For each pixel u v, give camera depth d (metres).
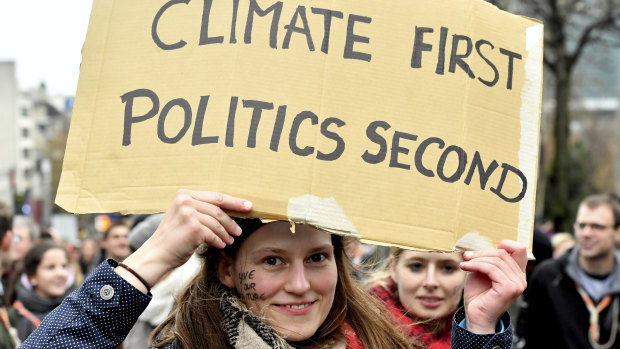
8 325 3.89
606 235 4.57
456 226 1.90
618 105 27.62
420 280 3.04
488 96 2.01
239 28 1.89
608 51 20.16
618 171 27.45
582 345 4.59
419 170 1.89
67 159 1.91
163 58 1.92
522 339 4.83
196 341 1.91
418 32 1.97
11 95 39.59
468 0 2.04
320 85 1.87
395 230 1.85
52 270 4.95
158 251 1.73
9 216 3.98
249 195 1.78
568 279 4.68
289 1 1.91
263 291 1.93
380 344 2.19
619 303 4.60
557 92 19.48
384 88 1.91
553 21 17.27
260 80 1.85
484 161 1.97
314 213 1.79
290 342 2.00
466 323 1.98
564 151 19.75
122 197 1.85
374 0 1.96
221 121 1.83
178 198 1.75
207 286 2.01
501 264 1.91
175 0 1.95
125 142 1.88
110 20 1.98
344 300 2.19
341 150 1.85
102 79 1.95
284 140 1.82
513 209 1.99
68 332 1.69
